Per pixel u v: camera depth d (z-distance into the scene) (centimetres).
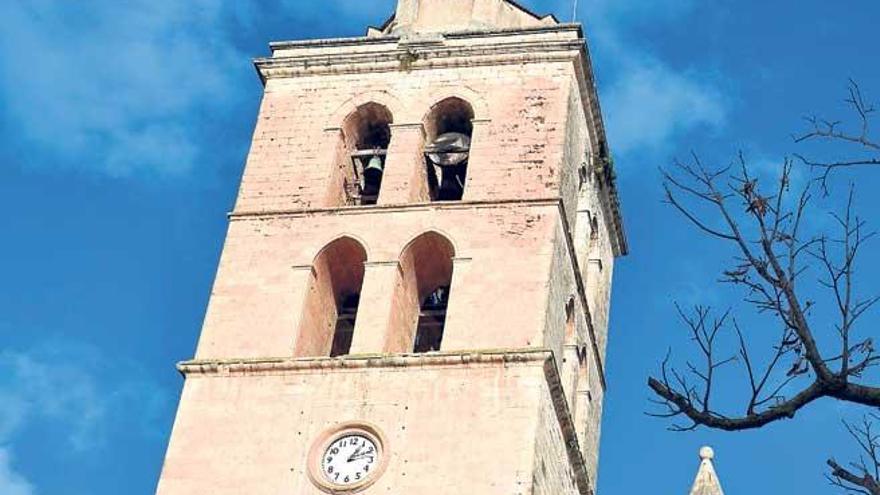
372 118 5022
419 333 4703
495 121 4819
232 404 4247
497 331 4253
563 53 4953
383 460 4012
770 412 1655
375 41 5134
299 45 5166
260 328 4434
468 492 3903
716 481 4328
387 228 4600
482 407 4075
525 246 4459
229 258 4628
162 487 4094
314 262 4575
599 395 5119
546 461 4100
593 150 5297
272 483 4050
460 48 5009
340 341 4672
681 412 1695
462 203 4594
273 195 4778
